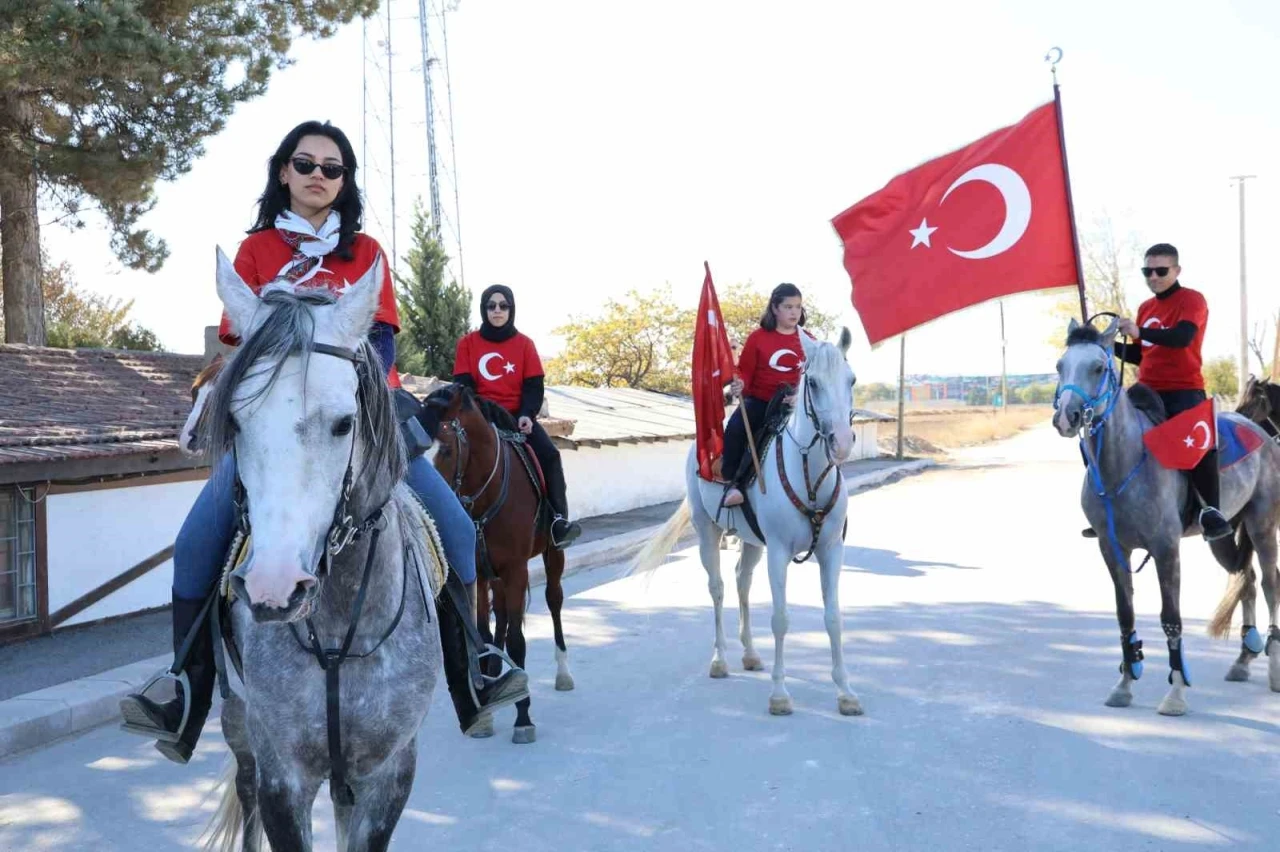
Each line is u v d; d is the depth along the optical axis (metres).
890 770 5.41
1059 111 7.33
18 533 8.84
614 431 19.44
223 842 3.78
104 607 9.61
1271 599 6.87
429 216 24.56
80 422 9.88
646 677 7.59
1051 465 33.59
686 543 15.79
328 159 3.48
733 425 7.24
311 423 2.50
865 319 7.59
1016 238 7.38
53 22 13.73
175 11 16.06
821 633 8.97
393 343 3.40
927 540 15.16
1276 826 4.57
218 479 3.04
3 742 6.14
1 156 15.80
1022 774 5.29
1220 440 6.86
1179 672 6.29
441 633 3.68
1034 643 8.35
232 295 2.76
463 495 6.45
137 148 16.12
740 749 5.84
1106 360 6.42
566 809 5.02
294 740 3.01
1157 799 4.90
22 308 16.81
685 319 47.00
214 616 3.34
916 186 7.54
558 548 7.32
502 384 7.38
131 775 5.74
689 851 4.49
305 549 2.43
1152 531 6.41
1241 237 40.06
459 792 5.29
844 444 6.18
